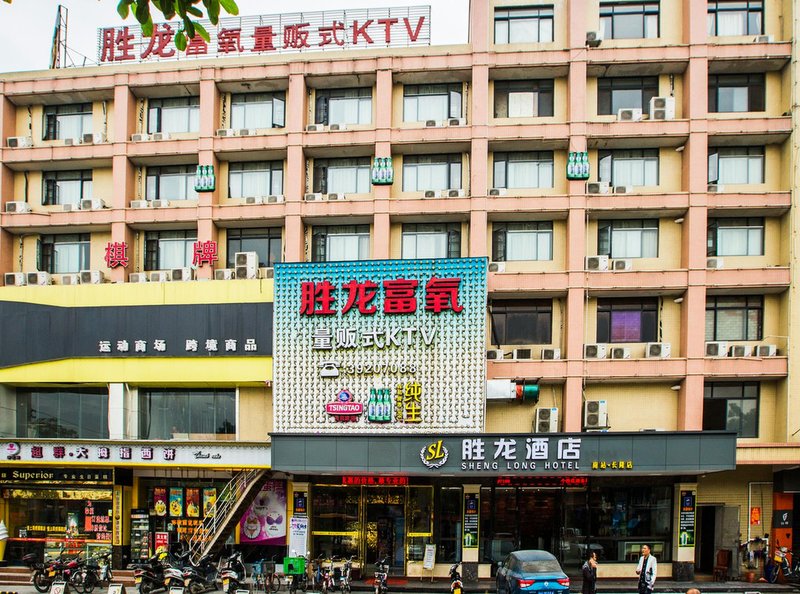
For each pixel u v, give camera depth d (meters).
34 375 24.92
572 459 21.67
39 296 25.20
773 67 24.58
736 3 25.09
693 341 23.70
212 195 25.61
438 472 21.88
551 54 24.45
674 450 21.75
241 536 25.17
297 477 24.42
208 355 24.22
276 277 23.75
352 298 23.34
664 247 24.86
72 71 26.39
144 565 21.48
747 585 23.02
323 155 25.92
